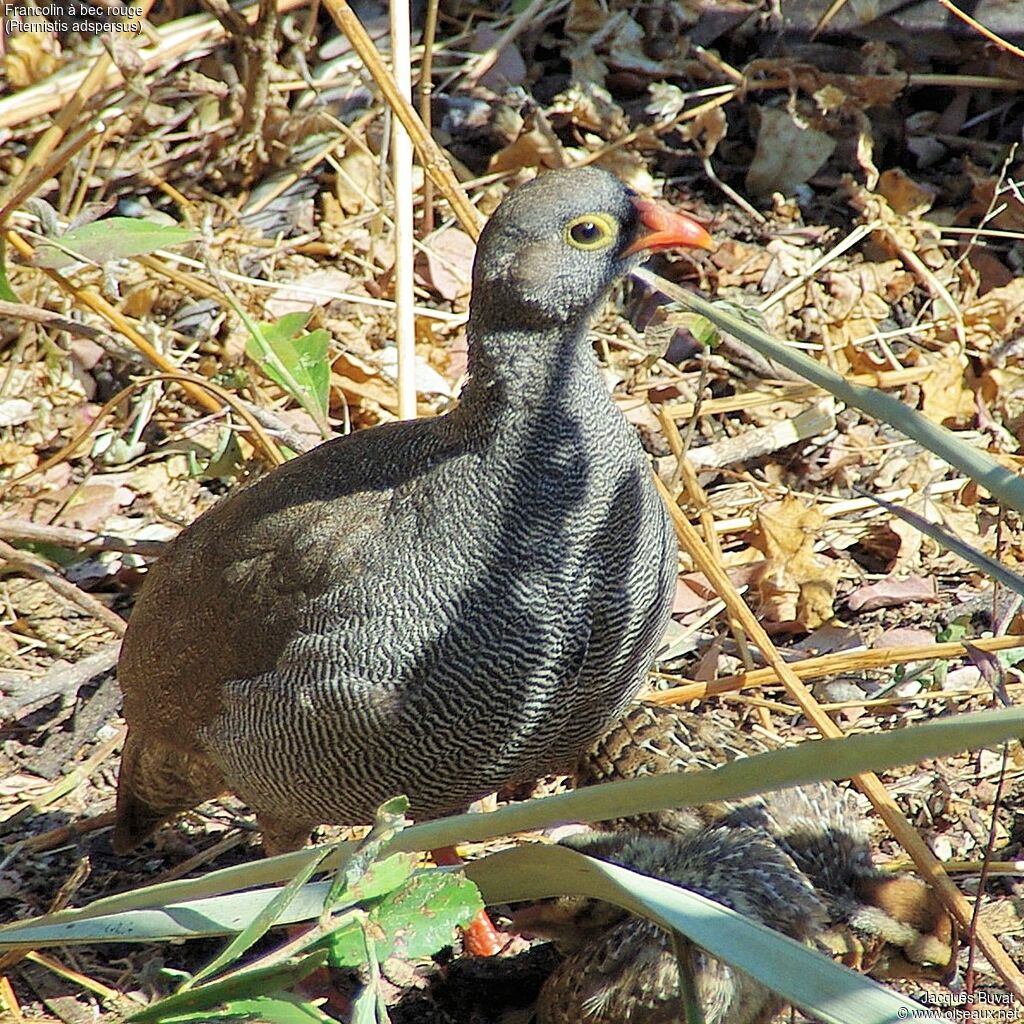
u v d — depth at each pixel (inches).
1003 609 402.6
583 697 318.3
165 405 477.1
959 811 360.5
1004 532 432.8
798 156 534.9
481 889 270.2
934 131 543.5
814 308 494.6
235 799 394.6
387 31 548.7
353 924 239.0
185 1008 239.3
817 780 215.3
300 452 426.9
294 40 522.6
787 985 222.8
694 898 236.1
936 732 203.8
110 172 500.4
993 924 332.5
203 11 522.6
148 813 360.2
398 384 412.5
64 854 374.3
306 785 320.5
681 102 539.2
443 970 338.6
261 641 316.8
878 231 510.3
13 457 459.5
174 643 334.3
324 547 312.8
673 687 400.5
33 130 492.1
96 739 400.8
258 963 240.2
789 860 321.4
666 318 405.4
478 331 309.6
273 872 263.6
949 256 516.1
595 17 552.4
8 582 437.4
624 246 309.4
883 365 478.6
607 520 308.0
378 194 530.6
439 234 517.3
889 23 540.1
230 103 514.0
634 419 462.0
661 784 228.7
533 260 302.5
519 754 318.3
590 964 308.2
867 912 319.6
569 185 305.7
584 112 538.6
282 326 418.3
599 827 365.1
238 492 350.0
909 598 418.3
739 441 453.7
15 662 416.5
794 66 535.5
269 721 316.8
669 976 298.2
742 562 428.5
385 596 305.7
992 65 539.2
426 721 308.0
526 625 305.4
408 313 410.6
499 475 305.4
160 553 420.2
